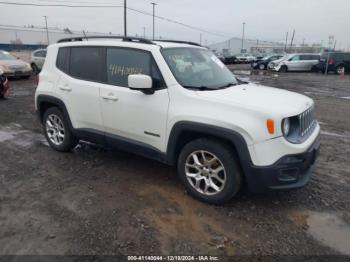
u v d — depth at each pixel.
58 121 4.93
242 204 3.45
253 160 3.02
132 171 4.30
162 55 3.60
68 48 4.58
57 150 5.01
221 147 3.21
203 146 3.32
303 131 3.33
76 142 4.95
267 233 2.96
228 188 3.24
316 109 9.38
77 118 4.49
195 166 3.46
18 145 5.36
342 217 3.25
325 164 4.70
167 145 3.56
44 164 4.52
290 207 3.41
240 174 3.22
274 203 3.49
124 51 3.91
